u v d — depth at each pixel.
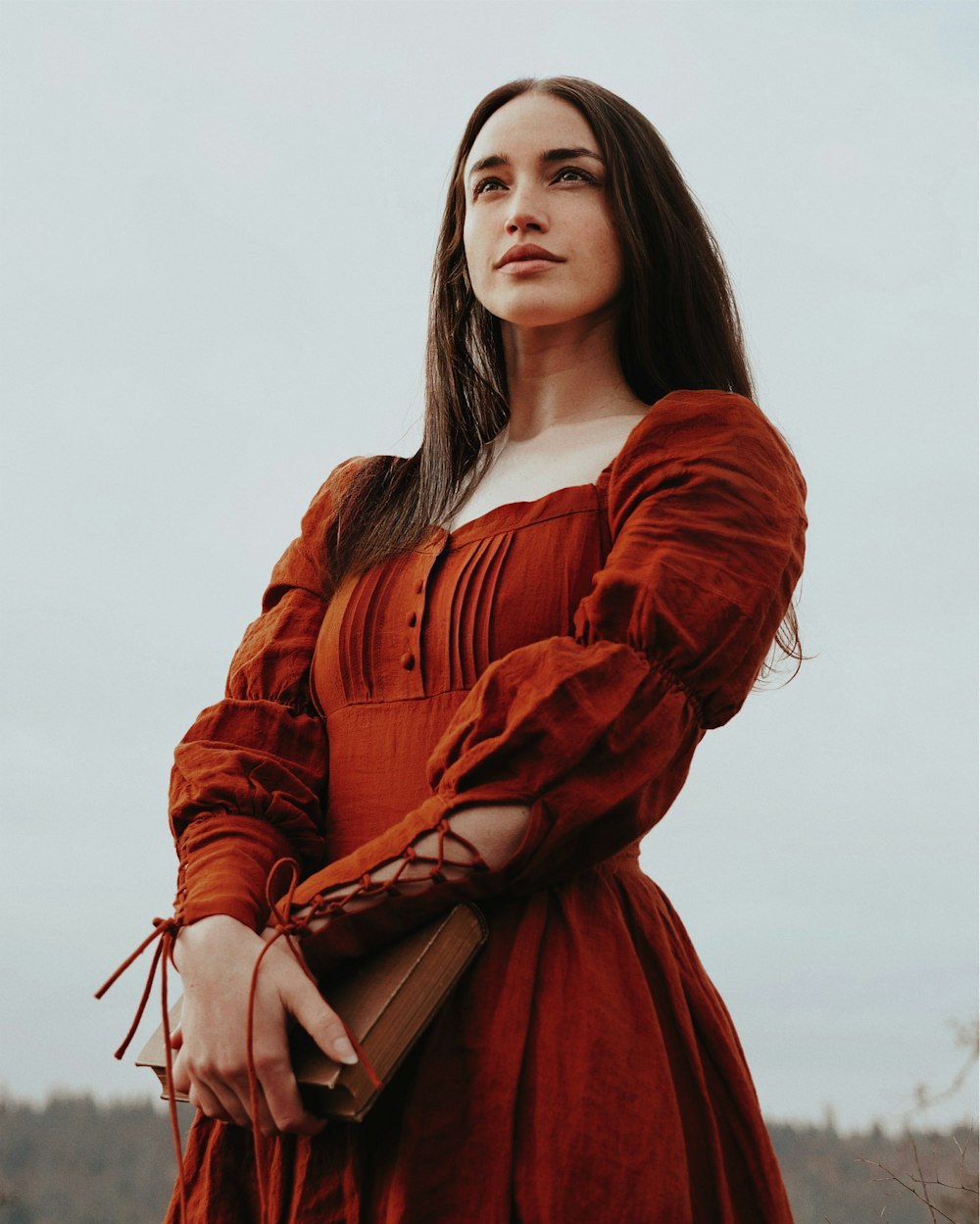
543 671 1.35
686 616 1.39
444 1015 1.35
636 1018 1.36
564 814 1.31
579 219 1.67
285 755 1.62
